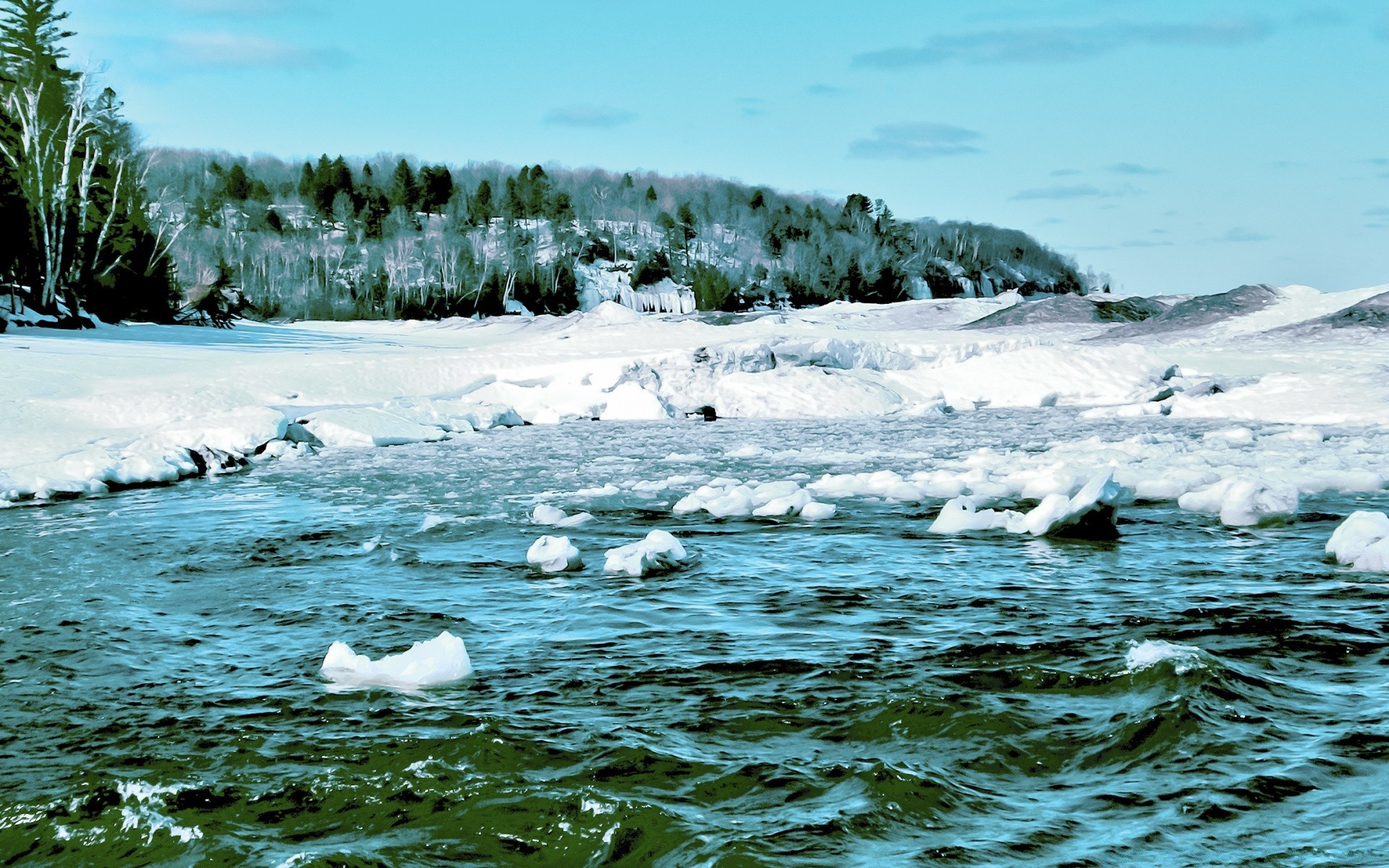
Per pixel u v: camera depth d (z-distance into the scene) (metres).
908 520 13.35
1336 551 10.56
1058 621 8.49
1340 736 5.88
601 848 4.93
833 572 10.54
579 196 177.25
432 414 26.94
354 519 14.27
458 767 5.81
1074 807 5.15
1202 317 52.16
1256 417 25.81
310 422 24.20
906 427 26.28
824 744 6.07
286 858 4.91
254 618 9.18
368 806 5.41
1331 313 49.69
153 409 24.36
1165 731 5.99
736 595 9.70
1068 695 6.73
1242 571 10.12
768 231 184.12
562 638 8.41
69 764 6.01
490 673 7.53
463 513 14.53
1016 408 31.48
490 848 4.97
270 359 34.97
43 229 50.91
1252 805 5.06
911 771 5.59
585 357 33.34
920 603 9.26
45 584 10.60
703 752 5.99
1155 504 13.91
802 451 21.30
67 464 17.75
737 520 13.61
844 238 179.00
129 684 7.41
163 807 5.44
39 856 5.02
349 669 7.59
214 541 12.84
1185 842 4.71
